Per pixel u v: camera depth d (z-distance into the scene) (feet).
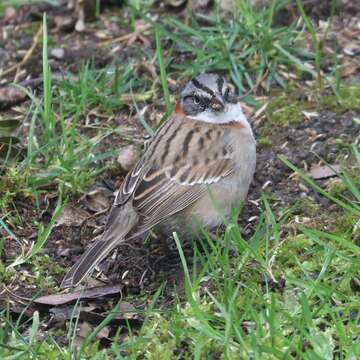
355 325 29.07
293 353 28.07
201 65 44.24
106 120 42.55
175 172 34.12
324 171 38.34
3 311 31.45
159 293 31.12
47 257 34.58
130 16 49.49
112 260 34.91
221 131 35.37
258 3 46.93
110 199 38.09
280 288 31.58
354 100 42.29
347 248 32.78
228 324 27.91
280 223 33.55
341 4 47.78
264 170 38.88
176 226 34.45
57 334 30.76
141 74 45.16
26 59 46.88
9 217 36.65
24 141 41.29
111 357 29.25
